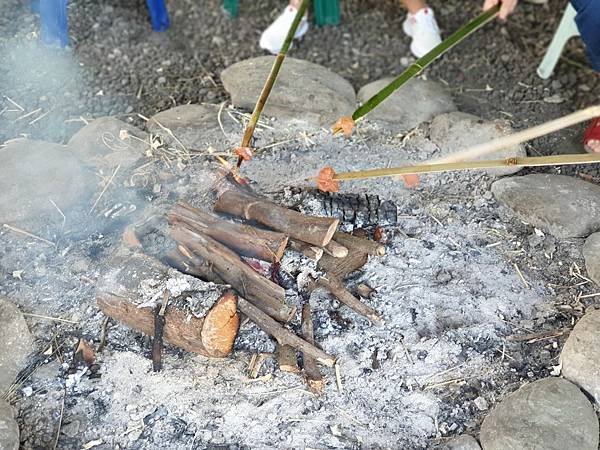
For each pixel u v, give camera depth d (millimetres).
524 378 1712
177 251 1730
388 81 2355
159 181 2039
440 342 1756
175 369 1686
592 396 1630
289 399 1659
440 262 1917
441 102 2316
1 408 1588
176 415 1630
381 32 2650
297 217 1742
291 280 1781
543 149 2229
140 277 1665
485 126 2182
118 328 1754
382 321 1771
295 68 2297
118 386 1669
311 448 1595
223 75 2346
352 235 1849
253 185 2049
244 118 2215
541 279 1899
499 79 2480
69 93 2352
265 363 1706
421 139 2213
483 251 1951
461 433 1634
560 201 1991
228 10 2666
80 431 1607
